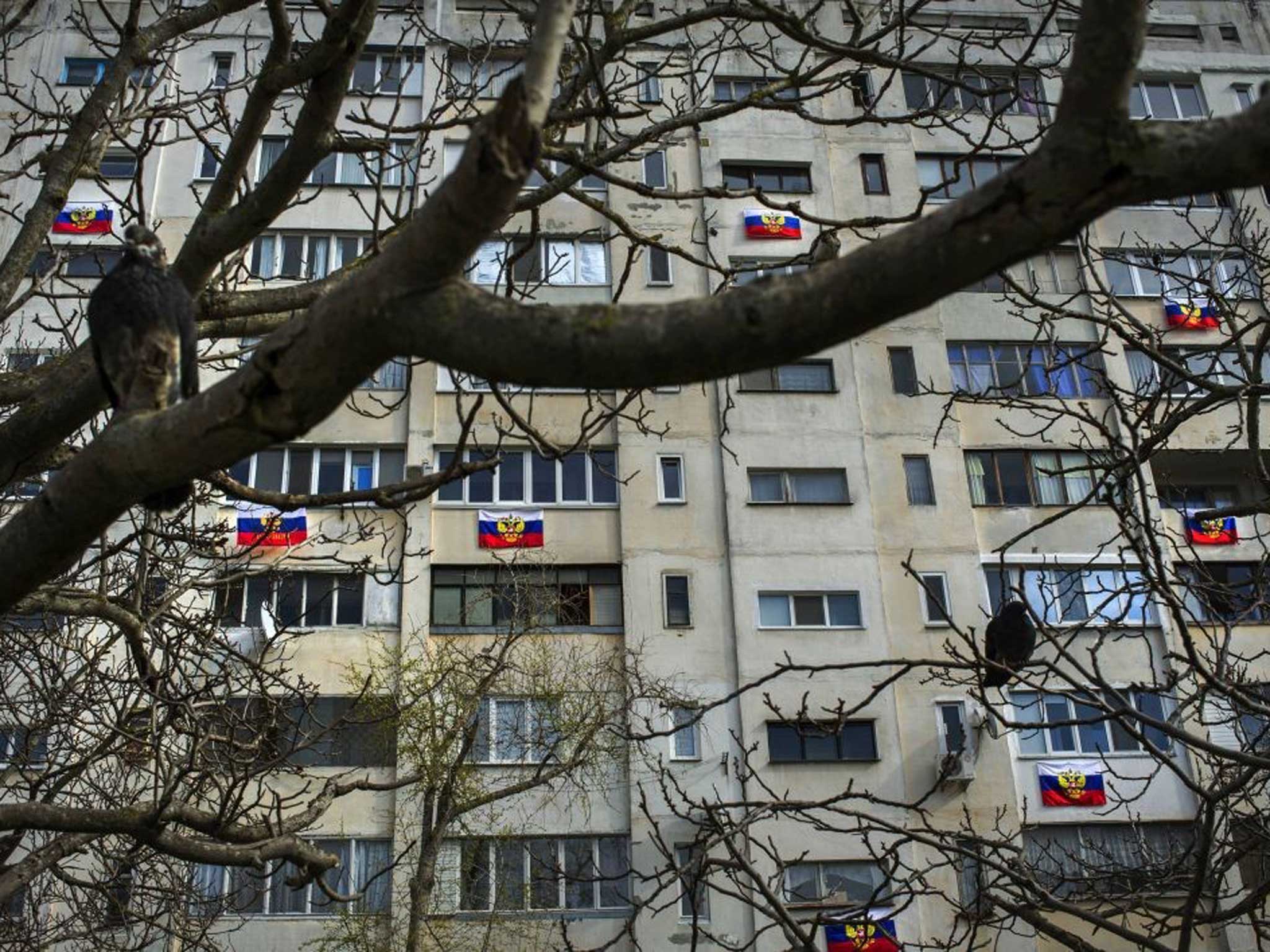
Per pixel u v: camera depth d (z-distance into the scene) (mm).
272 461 26172
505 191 3637
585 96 10234
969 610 26078
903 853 23703
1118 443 9656
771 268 9141
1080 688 8078
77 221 27234
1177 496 28062
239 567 12578
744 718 24922
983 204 3393
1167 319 28469
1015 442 27547
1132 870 10445
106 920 15234
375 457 26484
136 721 15266
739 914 23203
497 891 22297
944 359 28094
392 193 27750
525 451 26703
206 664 20812
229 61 29188
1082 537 26734
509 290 8773
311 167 7734
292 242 27656
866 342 28141
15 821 8516
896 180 29875
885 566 26344
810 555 26297
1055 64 10156
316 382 4133
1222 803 9438
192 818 9430
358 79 28703
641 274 28219
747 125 29844
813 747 24703
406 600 25125
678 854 23484
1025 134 30250
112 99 9453
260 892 15945
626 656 25000
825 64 9383
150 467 4535
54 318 24719
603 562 26078
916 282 3447
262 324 9586
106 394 7172
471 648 24844
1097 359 28266
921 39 30828
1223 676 9062
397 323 3842
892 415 27594
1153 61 32219
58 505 4879
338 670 24516
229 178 8164
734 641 25484
